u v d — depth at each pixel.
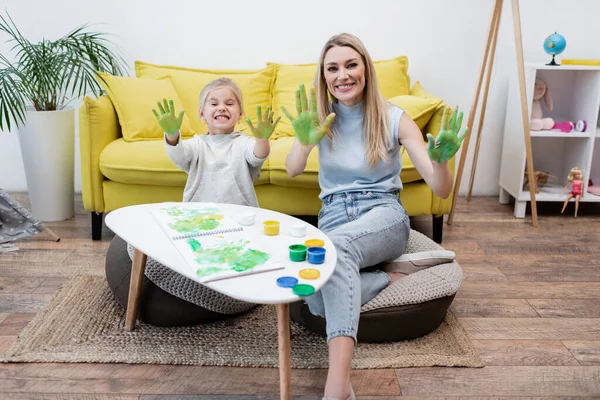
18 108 2.76
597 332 1.85
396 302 1.72
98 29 3.16
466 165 3.39
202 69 3.07
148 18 3.16
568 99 3.20
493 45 2.94
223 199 1.98
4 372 1.59
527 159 2.85
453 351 1.72
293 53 3.23
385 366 1.64
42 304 1.99
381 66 2.98
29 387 1.53
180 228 1.56
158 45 3.20
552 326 1.89
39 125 2.71
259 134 1.81
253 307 1.97
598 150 3.31
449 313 1.97
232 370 1.63
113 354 1.67
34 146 2.74
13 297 2.04
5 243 2.56
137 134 2.68
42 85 2.71
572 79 3.16
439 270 1.86
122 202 2.59
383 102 1.86
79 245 2.56
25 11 3.12
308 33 3.20
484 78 3.25
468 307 2.02
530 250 2.57
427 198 2.57
